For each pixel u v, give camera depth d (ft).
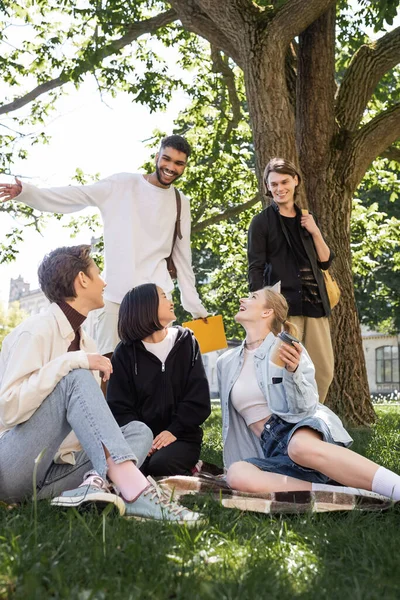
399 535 9.36
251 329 14.24
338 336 31.24
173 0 32.42
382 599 6.86
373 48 33.09
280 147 28.71
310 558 8.25
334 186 31.96
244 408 13.92
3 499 10.91
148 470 13.76
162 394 14.38
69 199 18.01
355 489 11.59
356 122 32.83
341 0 42.88
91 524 9.16
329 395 31.19
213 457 19.57
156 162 18.40
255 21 29.12
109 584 6.93
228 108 50.72
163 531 9.05
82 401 10.20
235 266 63.21
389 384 156.76
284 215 19.47
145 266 18.31
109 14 36.78
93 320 18.54
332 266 31.50
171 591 6.91
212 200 52.80
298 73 32.27
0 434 11.02
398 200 78.69
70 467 11.30
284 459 12.29
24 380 10.60
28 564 7.29
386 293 85.46
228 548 8.38
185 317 78.54
